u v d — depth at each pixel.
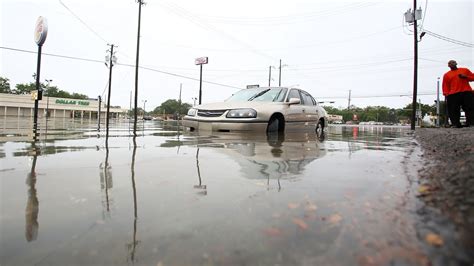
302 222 0.90
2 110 51.94
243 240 0.79
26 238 0.84
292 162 2.05
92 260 0.73
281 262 0.67
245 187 1.35
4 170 1.78
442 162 1.83
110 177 1.59
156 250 0.76
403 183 1.30
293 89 6.32
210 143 3.54
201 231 0.87
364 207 1.00
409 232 0.78
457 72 7.10
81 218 0.98
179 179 1.54
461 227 0.79
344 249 0.71
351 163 1.97
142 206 1.10
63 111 61.19
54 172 1.73
